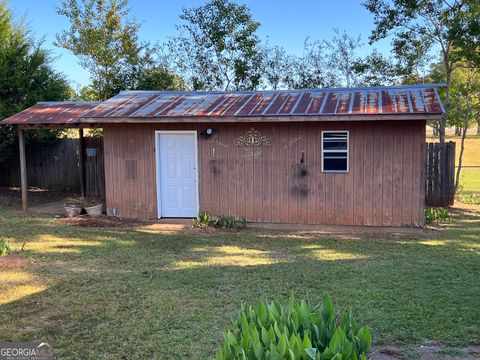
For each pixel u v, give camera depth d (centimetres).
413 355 405
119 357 411
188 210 1157
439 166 1306
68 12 1905
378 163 1023
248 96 1192
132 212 1165
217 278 641
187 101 1180
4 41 1538
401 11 1366
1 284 617
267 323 285
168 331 464
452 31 1263
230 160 1102
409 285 597
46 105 1361
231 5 1919
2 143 1536
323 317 293
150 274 664
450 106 1492
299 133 1059
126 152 1155
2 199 1469
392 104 995
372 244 863
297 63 1914
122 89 1941
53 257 767
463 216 1162
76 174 1641
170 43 1988
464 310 507
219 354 252
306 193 1068
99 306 536
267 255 783
